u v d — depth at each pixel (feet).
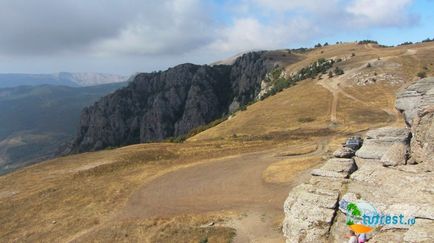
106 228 169.68
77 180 245.04
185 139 443.32
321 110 421.59
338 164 133.08
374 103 426.92
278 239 130.82
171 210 179.93
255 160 254.27
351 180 122.31
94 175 252.01
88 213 191.62
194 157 276.62
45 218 193.36
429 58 583.17
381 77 510.17
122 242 154.30
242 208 169.99
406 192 101.35
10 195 231.91
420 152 116.06
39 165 295.48
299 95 499.92
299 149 272.10
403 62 570.46
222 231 146.61
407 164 117.60
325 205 112.78
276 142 307.37
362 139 185.68
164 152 294.87
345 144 182.50
